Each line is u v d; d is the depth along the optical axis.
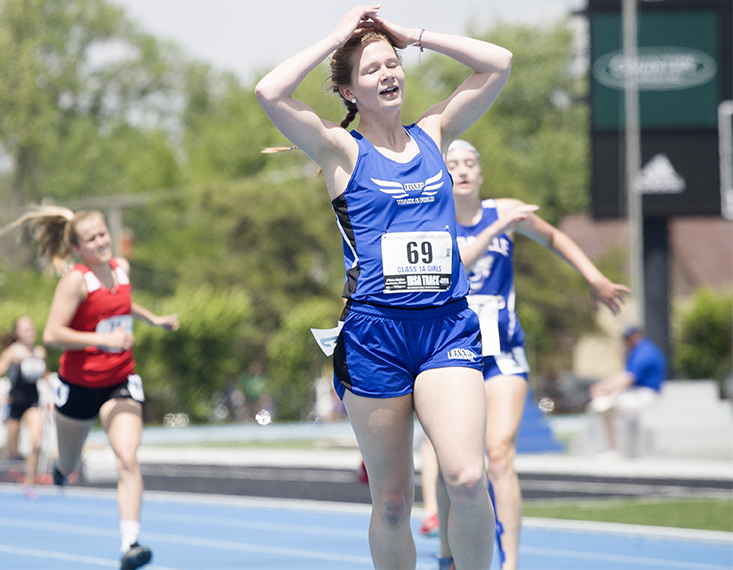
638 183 77.56
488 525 12.63
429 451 21.92
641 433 49.03
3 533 27.70
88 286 20.78
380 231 12.65
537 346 128.38
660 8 77.38
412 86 161.00
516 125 199.38
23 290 132.25
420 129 13.48
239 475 45.84
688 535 25.17
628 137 77.56
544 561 22.12
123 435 20.17
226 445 74.00
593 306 19.61
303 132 12.69
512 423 18.38
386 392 12.75
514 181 150.75
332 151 12.81
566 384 129.00
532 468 45.94
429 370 12.62
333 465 51.12
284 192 142.88
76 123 177.75
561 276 144.38
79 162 176.12
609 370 154.00
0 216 165.25
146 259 168.62
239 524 29.38
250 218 140.25
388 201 12.62
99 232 20.81
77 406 20.88
